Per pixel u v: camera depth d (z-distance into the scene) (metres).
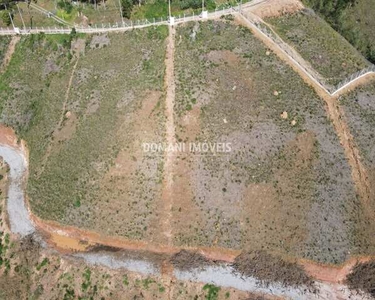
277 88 70.44
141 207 66.88
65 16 85.75
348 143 67.50
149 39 77.00
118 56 77.31
